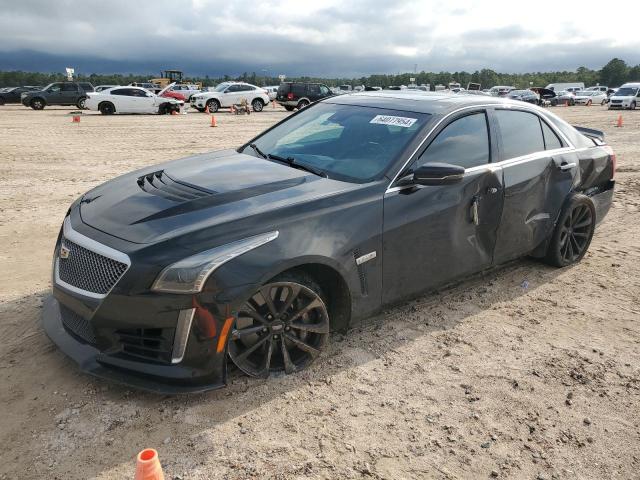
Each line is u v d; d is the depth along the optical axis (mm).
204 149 13781
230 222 3037
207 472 2588
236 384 3252
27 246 5629
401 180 3717
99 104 26516
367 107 4516
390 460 2746
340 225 3361
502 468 2748
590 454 2889
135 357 2990
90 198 3684
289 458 2707
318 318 3424
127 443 2750
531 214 4746
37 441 2736
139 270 2828
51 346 3586
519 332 4129
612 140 16531
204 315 2863
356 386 3322
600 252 5992
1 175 9523
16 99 36344
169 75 60719
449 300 4621
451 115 4172
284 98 31781
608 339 4094
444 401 3244
